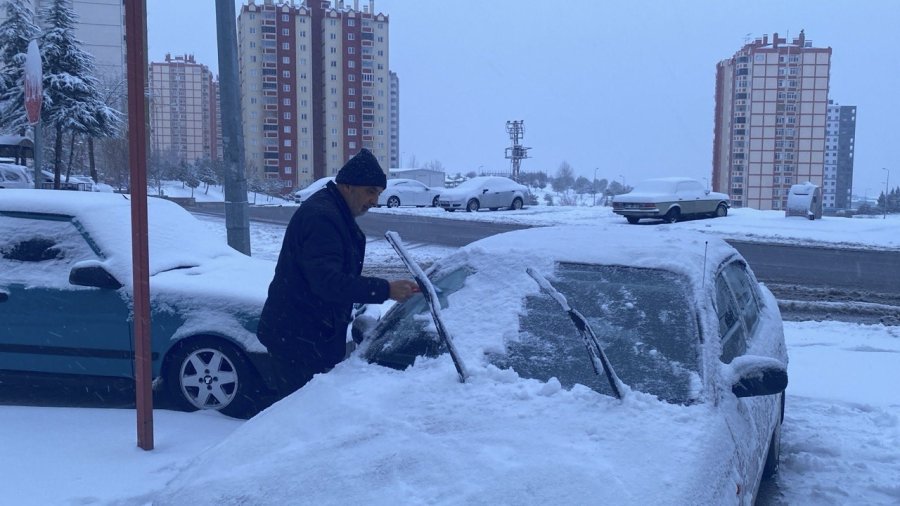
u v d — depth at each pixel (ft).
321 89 247.09
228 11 28.35
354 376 11.66
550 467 8.75
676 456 9.01
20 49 107.76
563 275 12.75
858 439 17.49
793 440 17.31
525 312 12.17
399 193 115.24
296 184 244.22
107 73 216.33
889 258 55.06
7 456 15.08
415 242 61.62
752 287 16.67
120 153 159.33
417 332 12.43
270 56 238.07
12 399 19.92
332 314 13.67
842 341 27.17
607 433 9.50
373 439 9.65
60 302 18.79
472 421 9.88
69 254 19.42
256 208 112.06
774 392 10.96
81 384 19.03
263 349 17.85
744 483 10.06
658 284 12.28
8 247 19.60
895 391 21.04
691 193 83.97
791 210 86.12
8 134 109.40
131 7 14.43
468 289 12.94
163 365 18.52
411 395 10.64
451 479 8.71
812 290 41.01
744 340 13.32
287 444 9.90
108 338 18.66
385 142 256.73
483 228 75.61
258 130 240.12
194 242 22.57
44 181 106.93
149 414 15.42
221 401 18.25
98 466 14.60
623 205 80.74
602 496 8.23
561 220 86.22
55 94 106.73
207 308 18.33
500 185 108.17
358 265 13.78
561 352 11.38
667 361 11.03
